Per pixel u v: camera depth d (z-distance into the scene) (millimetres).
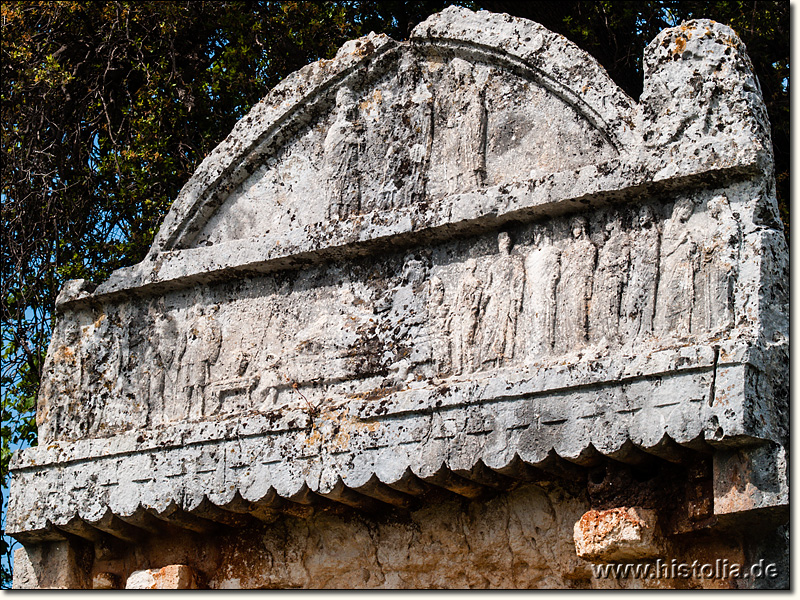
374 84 9164
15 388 12359
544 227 8242
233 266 9133
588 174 7992
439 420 8047
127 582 9141
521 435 7730
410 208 8594
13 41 12477
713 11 12109
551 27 12469
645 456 7566
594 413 7527
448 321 8391
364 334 8664
